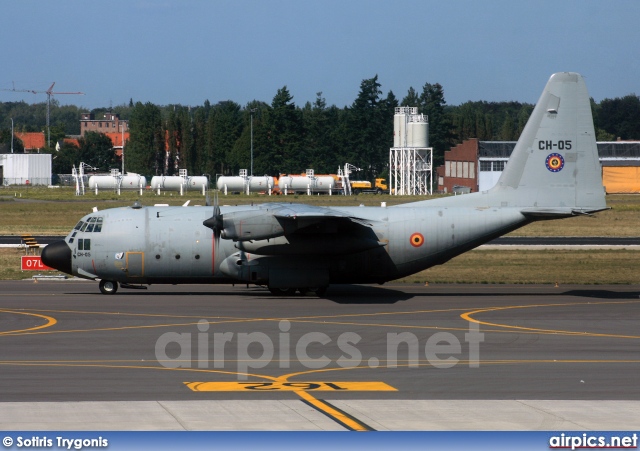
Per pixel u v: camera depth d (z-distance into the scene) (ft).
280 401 199.62
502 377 229.04
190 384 217.77
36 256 540.93
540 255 624.18
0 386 213.05
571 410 192.54
